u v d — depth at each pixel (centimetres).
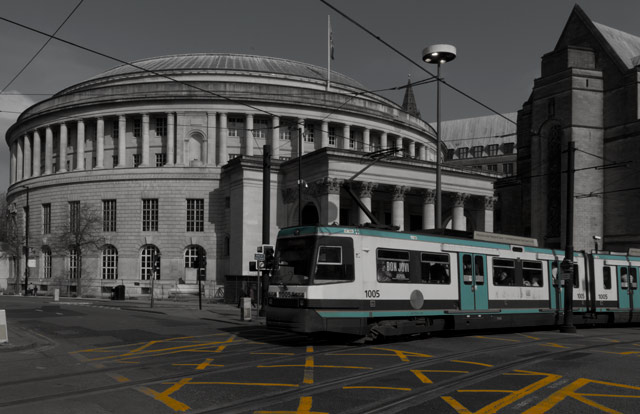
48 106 6912
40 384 1218
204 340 1988
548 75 5988
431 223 5378
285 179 5453
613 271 2866
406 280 1970
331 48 6969
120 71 7669
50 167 6988
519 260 2409
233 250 5503
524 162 6856
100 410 988
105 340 2000
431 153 8438
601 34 5956
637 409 996
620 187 5588
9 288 7700
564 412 973
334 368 1384
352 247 1848
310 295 1756
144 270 6238
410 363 1458
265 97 6369
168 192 6175
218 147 6334
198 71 6844
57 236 6519
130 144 6562
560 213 5728
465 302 2152
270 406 1011
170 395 1099
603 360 1529
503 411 977
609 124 5734
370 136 7125
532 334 2319
